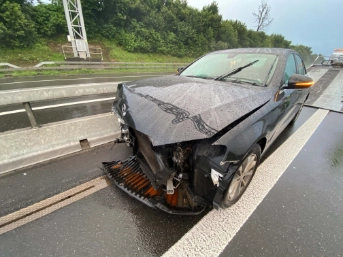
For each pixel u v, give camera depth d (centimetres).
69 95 254
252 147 178
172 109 161
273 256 154
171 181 164
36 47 1558
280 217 191
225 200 174
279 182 245
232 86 216
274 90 221
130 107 180
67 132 282
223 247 160
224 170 153
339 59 1606
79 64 1413
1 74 1084
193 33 2508
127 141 217
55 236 165
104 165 239
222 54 304
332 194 228
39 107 501
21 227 171
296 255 155
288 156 311
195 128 143
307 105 616
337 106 602
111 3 1936
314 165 288
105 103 556
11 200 199
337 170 278
